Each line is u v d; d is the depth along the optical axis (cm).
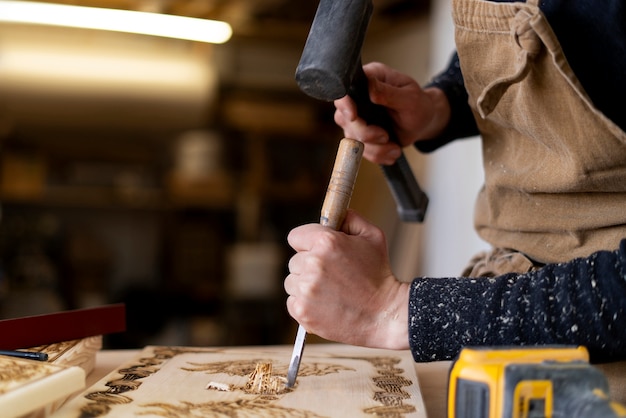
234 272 447
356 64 78
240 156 463
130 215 477
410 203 112
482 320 74
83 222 470
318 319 82
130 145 450
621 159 81
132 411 74
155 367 93
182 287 456
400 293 82
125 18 191
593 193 87
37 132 430
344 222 86
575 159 83
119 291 450
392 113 110
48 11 189
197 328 432
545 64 81
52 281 399
